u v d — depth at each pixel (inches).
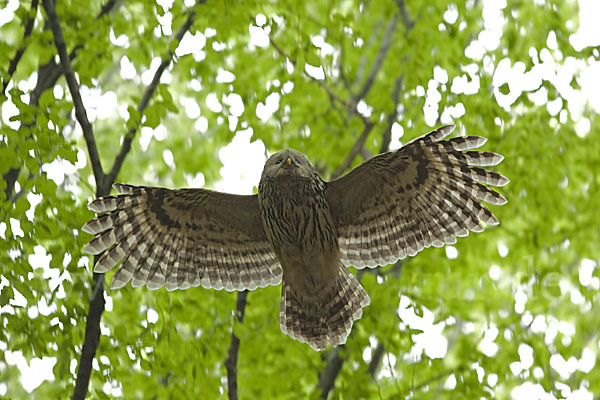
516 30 566.3
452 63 549.3
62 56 403.5
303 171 376.2
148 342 431.8
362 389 459.5
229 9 469.1
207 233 404.8
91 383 460.1
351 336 473.4
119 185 381.1
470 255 540.7
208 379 441.4
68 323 403.9
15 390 510.3
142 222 398.9
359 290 400.5
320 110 571.8
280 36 547.5
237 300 464.8
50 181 400.8
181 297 477.1
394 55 557.6
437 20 563.8
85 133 407.8
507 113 546.3
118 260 398.9
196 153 580.1
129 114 421.4
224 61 529.0
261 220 396.2
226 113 522.9
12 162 398.0
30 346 402.3
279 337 485.4
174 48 448.1
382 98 541.3
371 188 386.6
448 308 502.0
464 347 501.7
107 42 449.1
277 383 472.7
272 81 532.1
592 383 529.0
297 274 395.9
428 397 493.4
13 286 399.5
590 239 560.7
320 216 381.1
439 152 368.5
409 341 469.1
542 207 551.5
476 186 375.2
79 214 411.5
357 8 616.7
